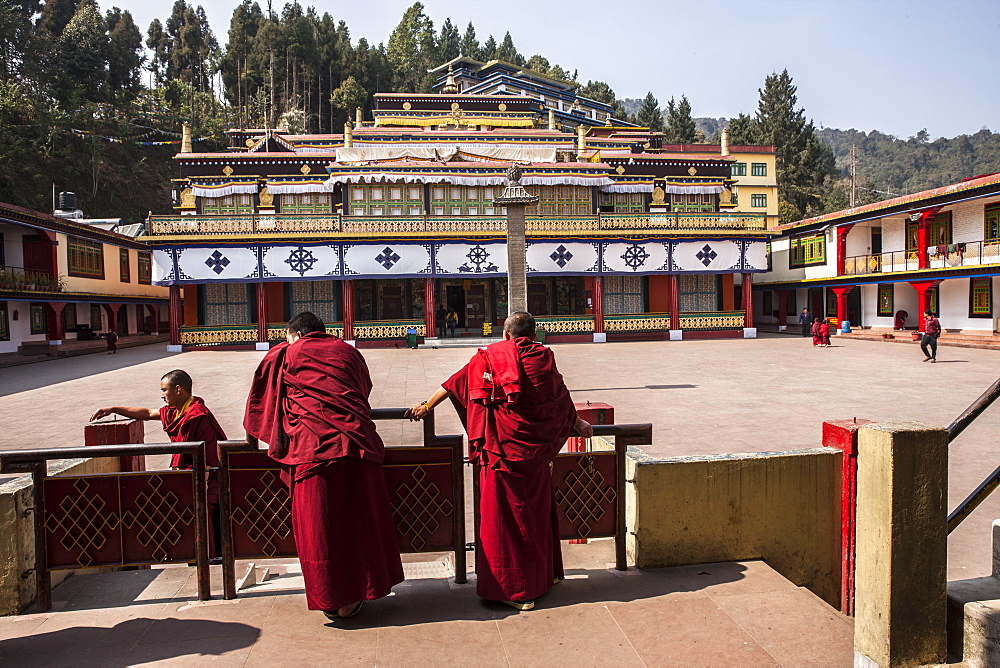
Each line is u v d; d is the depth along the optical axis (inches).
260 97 3737.7
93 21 3496.6
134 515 155.6
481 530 151.9
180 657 130.1
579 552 210.8
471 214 1365.7
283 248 1234.6
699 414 514.3
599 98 4608.8
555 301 1451.8
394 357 1029.8
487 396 145.4
